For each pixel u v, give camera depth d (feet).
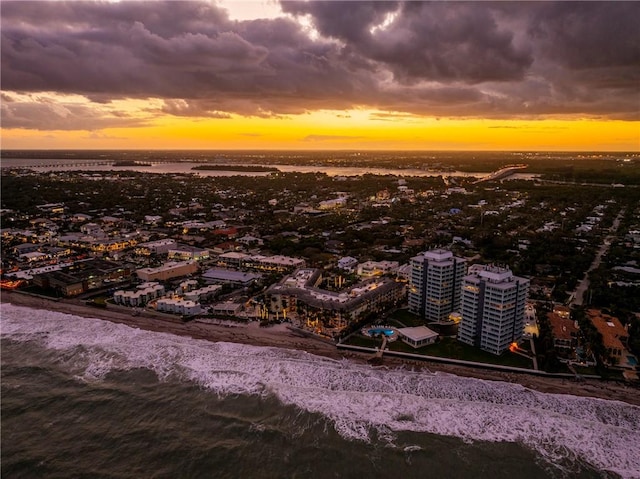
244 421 581.12
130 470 505.25
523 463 510.17
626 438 544.62
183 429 568.82
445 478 491.31
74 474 500.33
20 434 562.66
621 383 645.51
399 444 538.88
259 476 495.82
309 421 579.07
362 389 642.22
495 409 595.47
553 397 614.75
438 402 611.47
